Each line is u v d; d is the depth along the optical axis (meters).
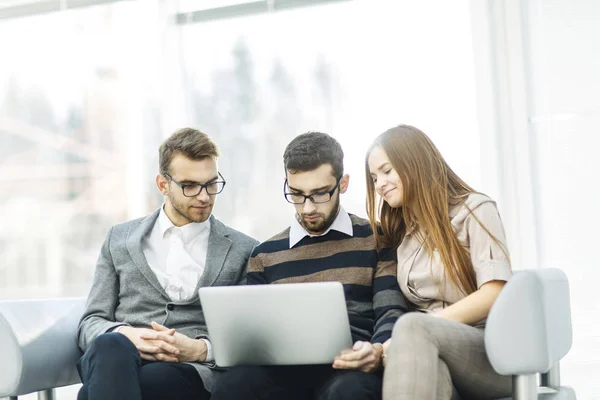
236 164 3.22
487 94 2.90
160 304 2.29
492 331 1.73
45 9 3.49
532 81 2.86
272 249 2.29
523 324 1.72
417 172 2.10
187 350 2.12
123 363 1.92
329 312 1.80
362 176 3.05
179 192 2.29
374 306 2.15
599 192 2.75
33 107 3.49
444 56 2.98
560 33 2.82
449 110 2.97
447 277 2.06
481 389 1.88
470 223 2.04
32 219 3.47
